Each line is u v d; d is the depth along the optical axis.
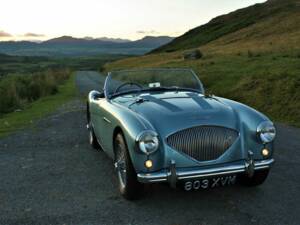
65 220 4.36
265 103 13.67
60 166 6.60
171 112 4.60
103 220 4.33
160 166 4.29
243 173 4.51
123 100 5.61
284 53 34.44
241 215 4.37
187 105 4.84
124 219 4.34
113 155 5.33
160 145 4.31
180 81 6.19
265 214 4.38
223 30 121.88
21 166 6.68
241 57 36.47
